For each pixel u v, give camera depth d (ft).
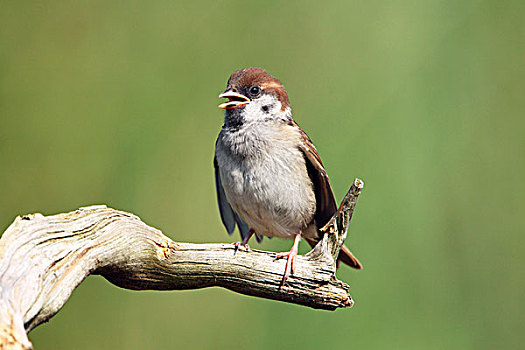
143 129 37.86
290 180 27.86
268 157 27.66
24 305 17.04
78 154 37.37
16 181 37.04
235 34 39.45
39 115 37.50
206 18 39.37
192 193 37.63
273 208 28.04
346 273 34.91
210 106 38.45
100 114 37.83
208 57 38.96
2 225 36.78
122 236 20.59
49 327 35.73
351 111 38.73
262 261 23.40
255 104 28.32
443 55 39.91
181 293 36.45
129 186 37.14
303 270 23.79
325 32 39.99
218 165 29.43
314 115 38.73
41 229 18.67
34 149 37.24
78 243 19.42
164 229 37.09
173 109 38.27
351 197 24.17
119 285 22.02
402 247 35.65
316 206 29.45
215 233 37.76
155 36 38.88
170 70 38.65
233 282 23.20
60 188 37.04
